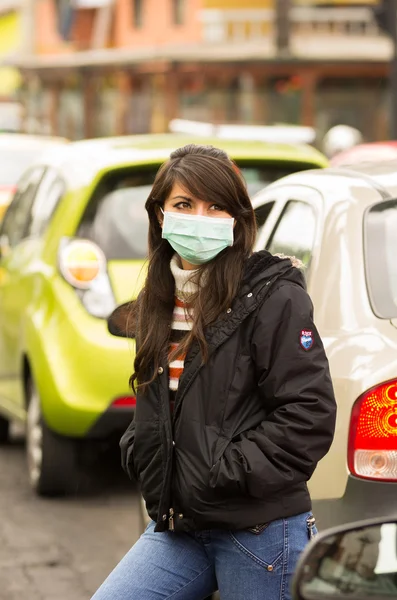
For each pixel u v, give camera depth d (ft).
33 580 42.65
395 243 33.58
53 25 384.06
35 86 359.05
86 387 51.16
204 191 24.04
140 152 53.52
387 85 290.15
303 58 279.49
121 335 26.73
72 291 52.44
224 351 23.67
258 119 291.79
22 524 50.29
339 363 31.17
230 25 297.12
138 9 343.05
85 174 53.88
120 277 52.21
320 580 18.19
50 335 52.70
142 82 312.50
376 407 29.99
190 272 24.18
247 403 23.88
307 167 54.75
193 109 297.33
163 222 24.56
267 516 23.63
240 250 24.27
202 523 23.76
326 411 23.41
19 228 62.03
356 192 35.14
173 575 24.64
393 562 18.39
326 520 30.37
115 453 63.00
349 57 281.33
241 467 23.18
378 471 29.86
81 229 53.16
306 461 23.35
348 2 290.15
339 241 33.81
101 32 357.82
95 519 51.13
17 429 74.95
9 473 60.54
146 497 24.58
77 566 44.37
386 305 32.22
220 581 24.38
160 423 24.14
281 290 23.68
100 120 328.49
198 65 287.89
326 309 32.94
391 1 120.98
